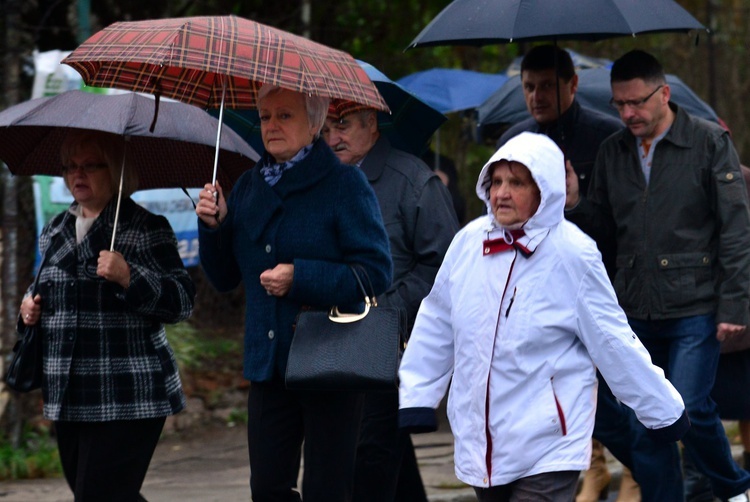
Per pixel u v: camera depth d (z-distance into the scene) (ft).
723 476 53.11
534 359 37.24
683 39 124.67
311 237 40.22
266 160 41.96
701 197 51.44
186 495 63.77
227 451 76.48
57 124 42.11
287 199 40.63
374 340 39.01
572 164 57.88
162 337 43.50
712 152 51.37
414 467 52.49
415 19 108.27
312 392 40.14
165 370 43.01
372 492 48.34
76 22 81.41
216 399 85.05
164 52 35.99
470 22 53.06
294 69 37.17
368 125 50.37
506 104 78.64
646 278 52.26
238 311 95.76
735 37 128.06
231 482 67.41
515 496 37.68
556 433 37.04
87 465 42.27
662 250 51.88
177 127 43.37
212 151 46.60
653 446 50.65
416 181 50.19
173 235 44.14
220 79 45.19
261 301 40.81
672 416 37.63
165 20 38.55
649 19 51.88
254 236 40.73
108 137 43.37
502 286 37.55
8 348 70.64
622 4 51.93
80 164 43.14
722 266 50.60
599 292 37.37
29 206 74.64
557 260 37.32
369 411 47.93
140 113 43.04
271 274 39.22
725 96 127.65
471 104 92.17
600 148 54.65
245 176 42.24
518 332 37.19
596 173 54.65
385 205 49.70
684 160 51.57
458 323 38.42
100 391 41.75
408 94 54.75
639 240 52.44
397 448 48.29
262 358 40.50
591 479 63.46
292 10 99.35
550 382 37.24
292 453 41.24
